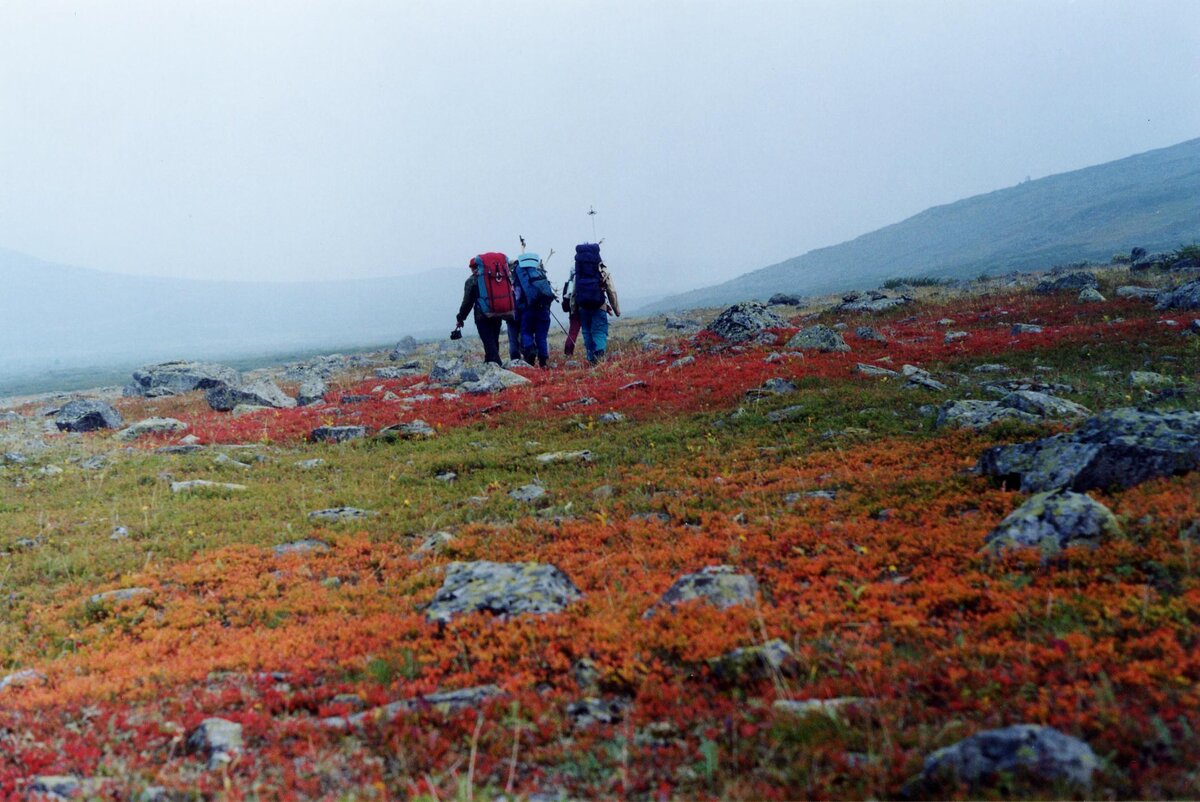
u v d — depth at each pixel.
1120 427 10.16
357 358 58.16
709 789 4.56
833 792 4.28
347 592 9.81
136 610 9.63
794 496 11.99
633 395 23.52
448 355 46.81
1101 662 5.42
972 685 5.43
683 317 57.78
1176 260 41.84
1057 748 4.13
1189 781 3.86
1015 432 13.57
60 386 112.88
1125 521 8.16
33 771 5.45
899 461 13.25
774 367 25.11
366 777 5.12
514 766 5.12
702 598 7.73
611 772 4.91
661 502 12.48
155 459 19.50
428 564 10.76
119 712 6.48
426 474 16.88
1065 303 33.69
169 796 5.04
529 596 8.27
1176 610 6.03
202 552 11.82
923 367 23.14
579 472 15.70
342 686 6.81
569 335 36.59
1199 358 19.17
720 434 17.41
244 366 126.06
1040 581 7.21
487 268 32.38
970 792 4.02
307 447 21.14
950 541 8.84
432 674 6.81
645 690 6.02
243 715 6.17
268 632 8.54
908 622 6.70
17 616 9.81
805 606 7.45
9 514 14.70
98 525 13.75
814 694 5.65
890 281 65.56
